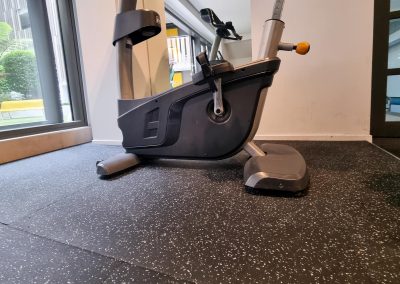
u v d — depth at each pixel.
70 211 0.74
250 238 0.53
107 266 0.47
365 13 1.51
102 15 1.72
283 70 1.69
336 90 1.62
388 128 1.68
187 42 5.16
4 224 0.67
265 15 1.68
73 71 2.07
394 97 1.70
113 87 1.80
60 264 0.48
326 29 1.58
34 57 1.90
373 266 0.42
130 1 1.24
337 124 1.65
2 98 1.71
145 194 0.84
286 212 0.65
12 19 1.76
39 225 0.65
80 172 1.18
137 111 1.19
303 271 0.42
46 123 1.96
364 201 0.69
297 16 1.61
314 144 1.54
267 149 1.09
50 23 2.00
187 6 4.20
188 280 0.42
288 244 0.50
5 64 1.72
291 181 0.74
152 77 1.91
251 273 0.43
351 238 0.51
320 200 0.71
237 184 0.90
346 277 0.40
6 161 1.47
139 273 0.44
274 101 1.74
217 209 0.69
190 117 1.07
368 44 1.53
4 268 0.48
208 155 1.06
